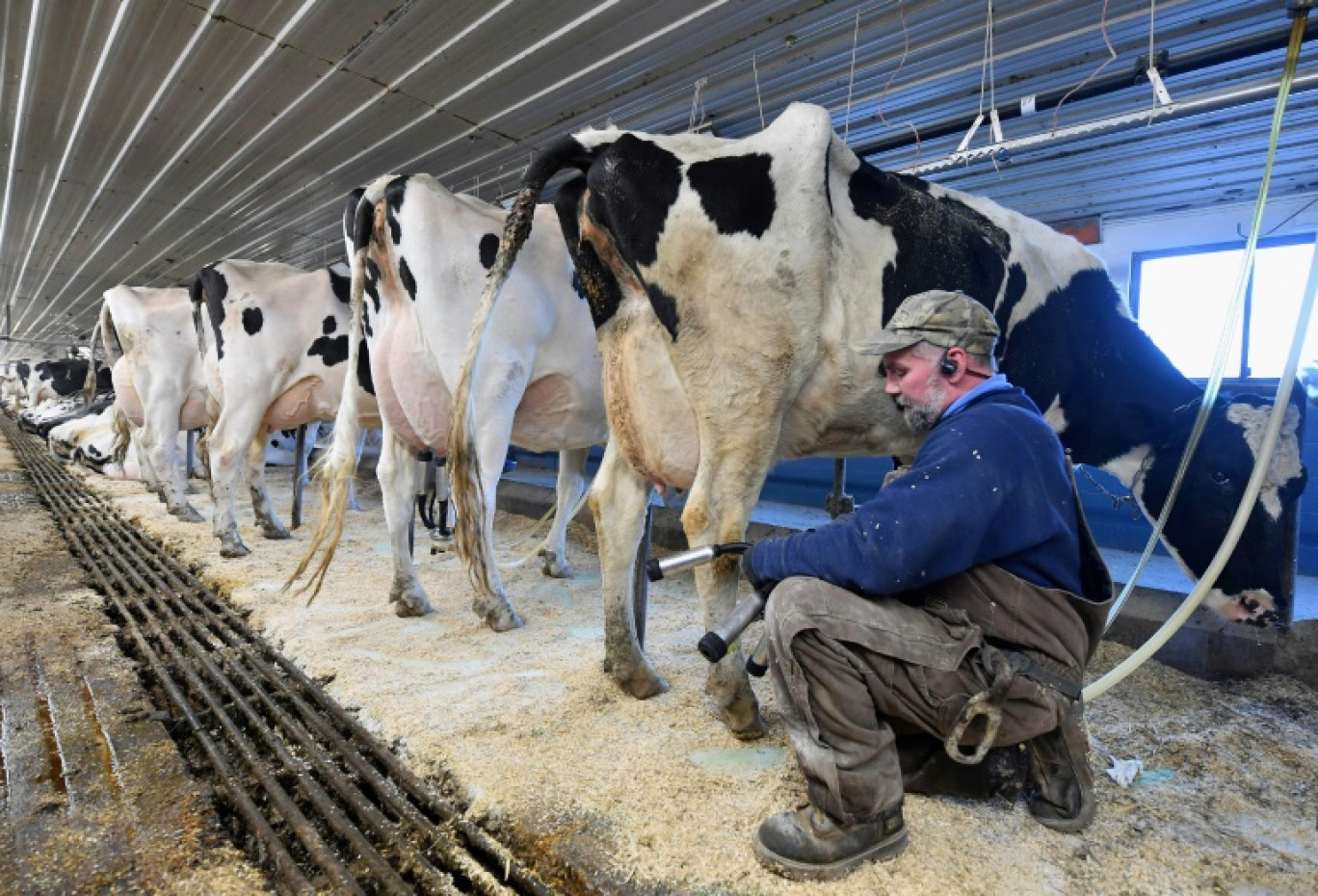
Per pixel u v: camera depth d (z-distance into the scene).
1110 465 2.93
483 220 3.35
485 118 5.05
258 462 5.53
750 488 2.22
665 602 3.86
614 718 2.35
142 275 12.05
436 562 4.75
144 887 1.47
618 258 2.39
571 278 3.52
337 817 1.76
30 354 30.78
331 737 2.22
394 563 3.51
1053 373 2.72
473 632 3.28
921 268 2.37
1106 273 2.86
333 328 5.32
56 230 9.64
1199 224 5.37
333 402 5.49
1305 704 2.50
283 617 3.43
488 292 2.51
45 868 1.52
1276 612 2.55
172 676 2.71
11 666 2.64
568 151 2.40
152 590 3.90
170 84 4.95
